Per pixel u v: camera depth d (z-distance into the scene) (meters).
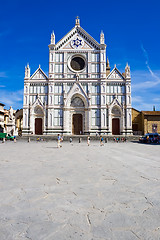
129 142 39.31
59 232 3.89
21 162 12.64
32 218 4.51
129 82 48.84
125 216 4.60
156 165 11.47
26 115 47.75
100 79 48.78
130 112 47.84
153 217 4.55
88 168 10.53
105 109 47.69
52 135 45.66
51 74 48.81
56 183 7.48
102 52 49.72
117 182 7.62
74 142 38.66
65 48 50.16
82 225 4.17
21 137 43.69
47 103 48.38
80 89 48.59
